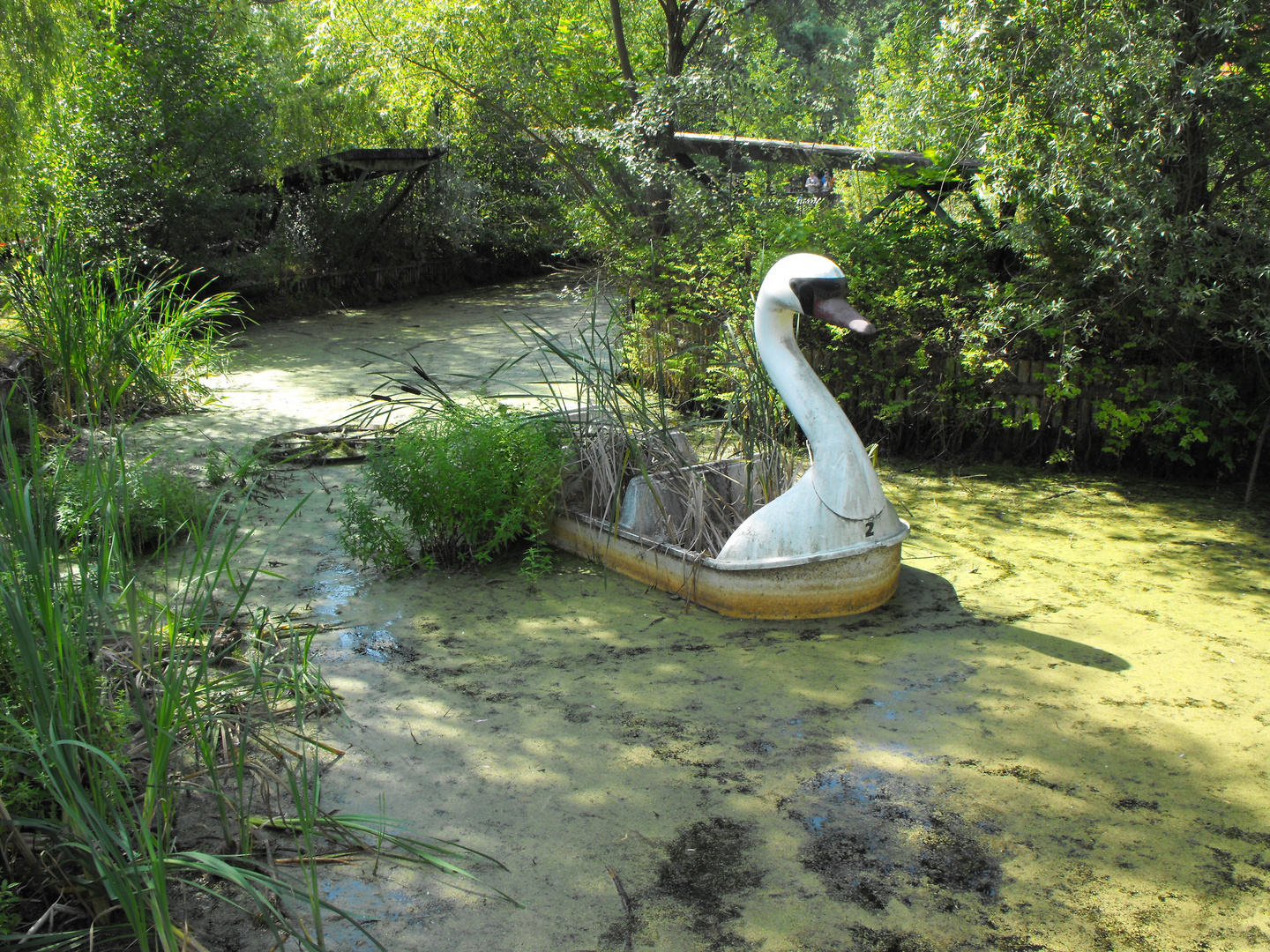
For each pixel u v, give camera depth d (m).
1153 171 5.28
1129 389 6.05
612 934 2.48
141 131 10.67
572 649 4.01
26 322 7.38
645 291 7.65
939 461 6.61
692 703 3.58
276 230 13.86
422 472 4.68
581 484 5.18
